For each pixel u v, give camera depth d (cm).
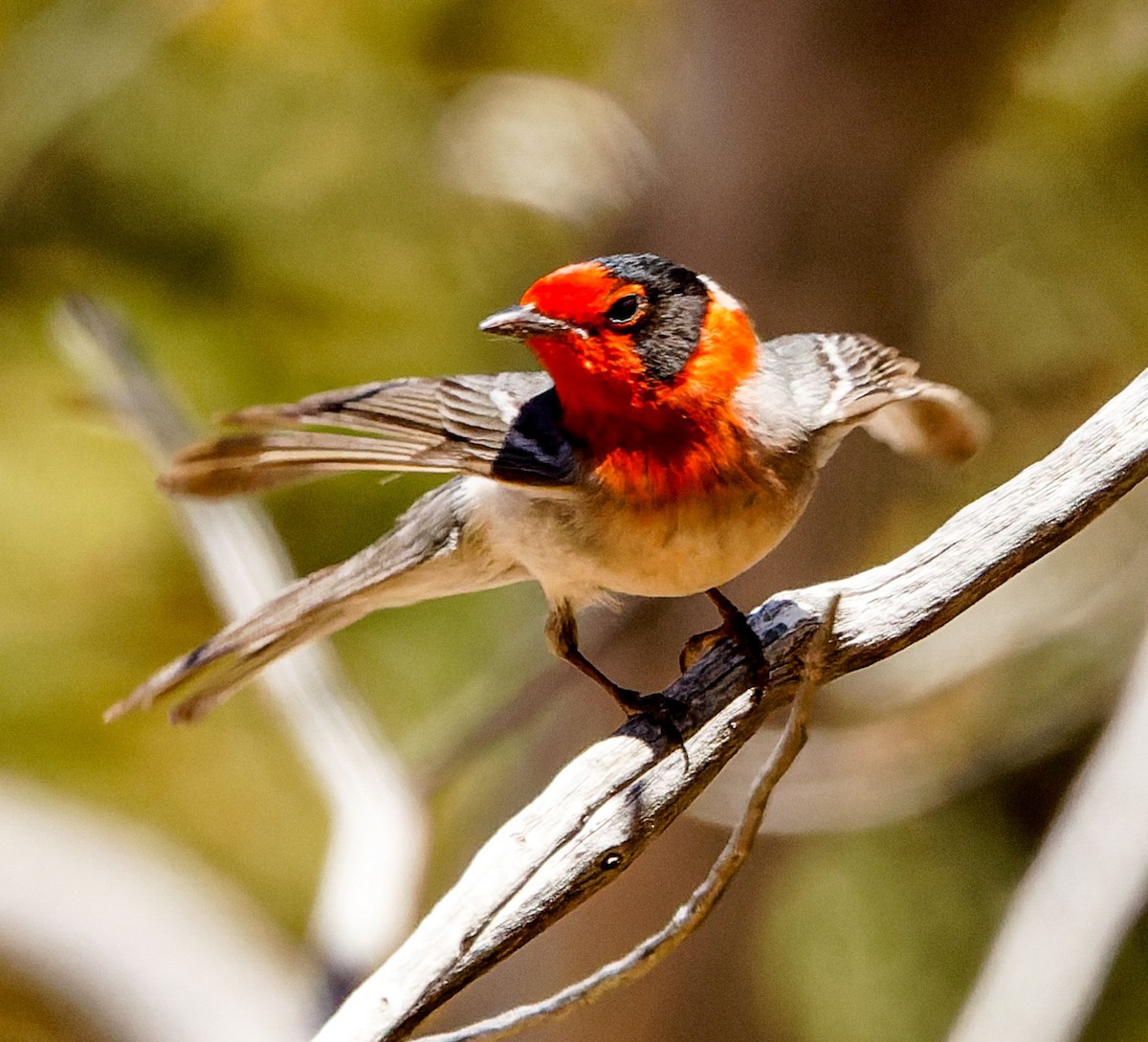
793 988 1216
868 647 595
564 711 1109
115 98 1127
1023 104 1123
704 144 1095
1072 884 764
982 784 1227
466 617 1169
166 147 1136
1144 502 1144
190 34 1155
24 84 1112
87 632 1095
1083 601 1130
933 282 1146
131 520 1070
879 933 1213
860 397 659
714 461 638
